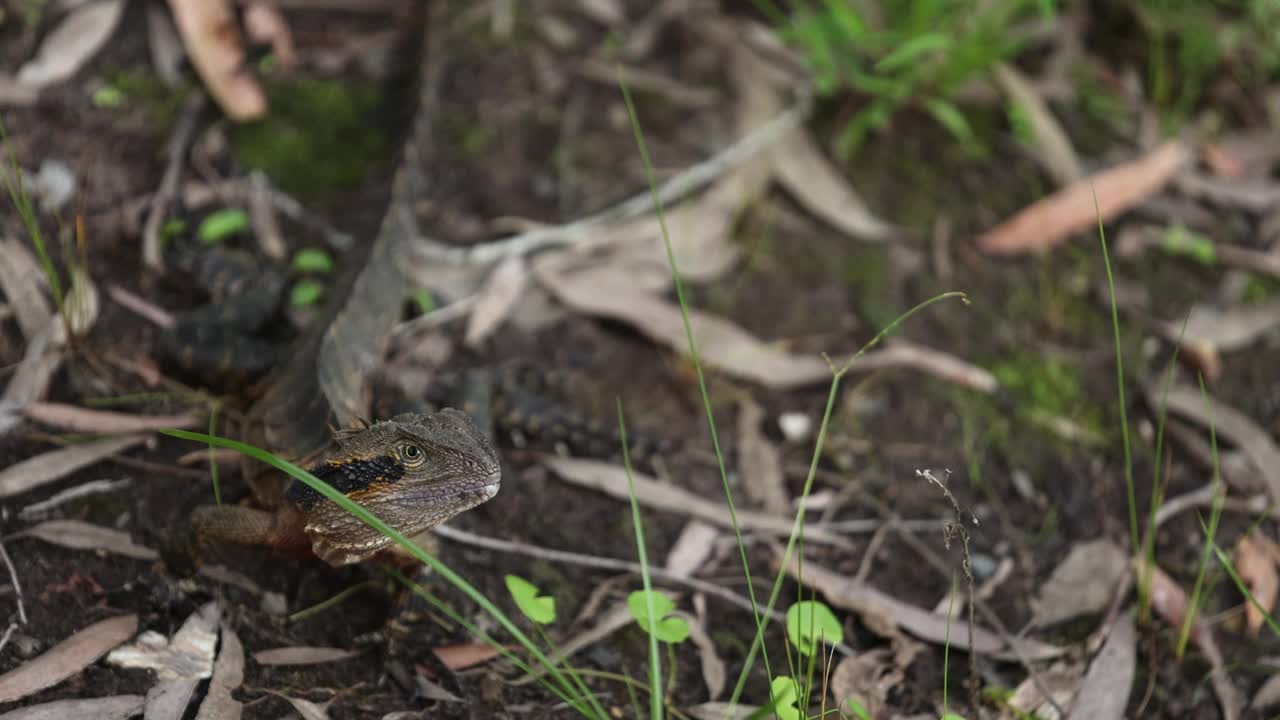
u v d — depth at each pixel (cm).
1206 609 633
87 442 594
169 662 512
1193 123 896
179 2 782
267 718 501
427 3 867
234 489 586
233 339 650
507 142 834
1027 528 665
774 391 721
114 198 729
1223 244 827
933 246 807
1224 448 715
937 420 714
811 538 644
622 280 760
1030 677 589
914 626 602
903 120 876
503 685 546
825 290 776
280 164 786
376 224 707
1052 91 902
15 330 638
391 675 536
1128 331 773
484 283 752
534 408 673
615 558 621
